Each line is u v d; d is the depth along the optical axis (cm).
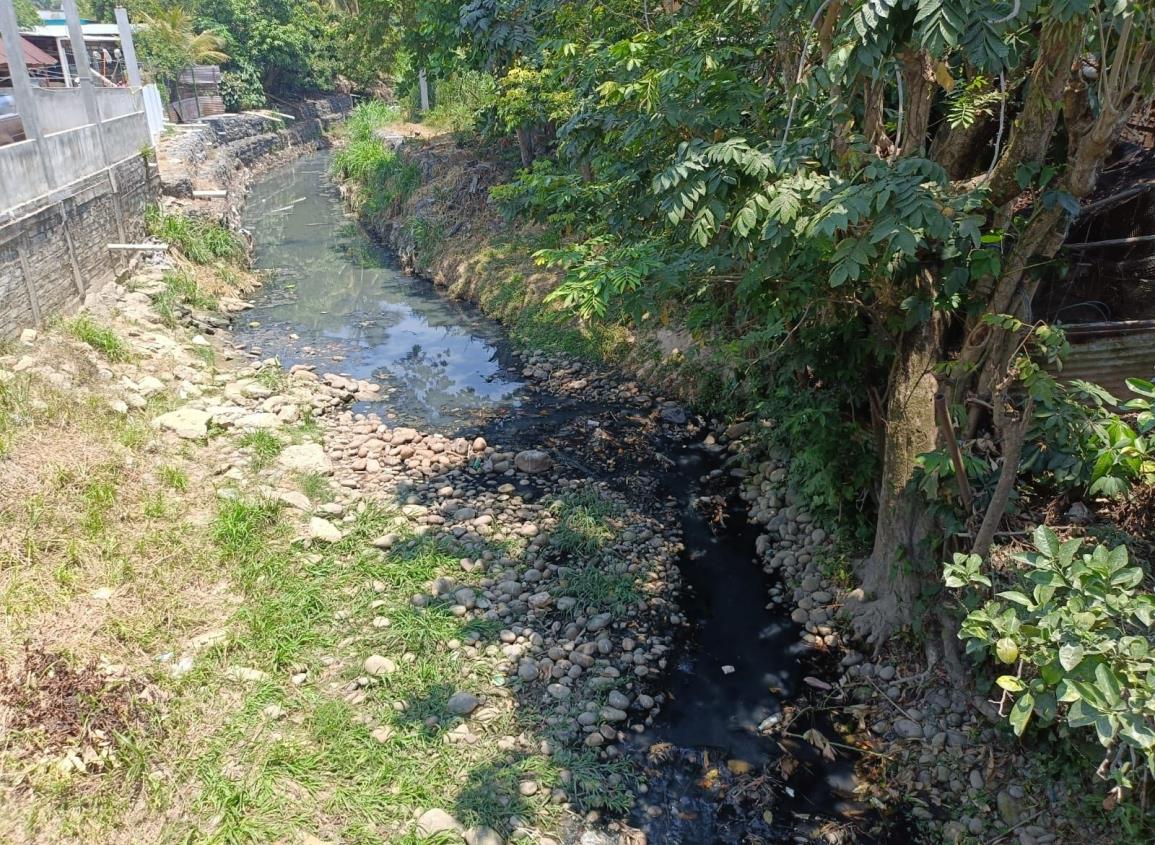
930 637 512
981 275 408
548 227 1317
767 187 404
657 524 723
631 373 1033
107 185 1122
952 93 480
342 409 968
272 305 1377
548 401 995
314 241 1830
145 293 1116
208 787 426
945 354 514
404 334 1248
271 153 2891
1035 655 354
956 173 482
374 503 730
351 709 493
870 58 349
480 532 698
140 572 566
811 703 526
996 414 416
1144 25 332
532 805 445
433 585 616
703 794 462
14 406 682
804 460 636
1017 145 399
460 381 1066
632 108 591
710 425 909
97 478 640
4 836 378
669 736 502
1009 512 508
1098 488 409
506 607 602
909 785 459
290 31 3303
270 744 459
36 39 1920
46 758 414
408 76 2275
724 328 779
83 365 815
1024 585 445
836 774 474
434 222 1616
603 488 776
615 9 793
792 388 664
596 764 476
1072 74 388
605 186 651
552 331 1164
